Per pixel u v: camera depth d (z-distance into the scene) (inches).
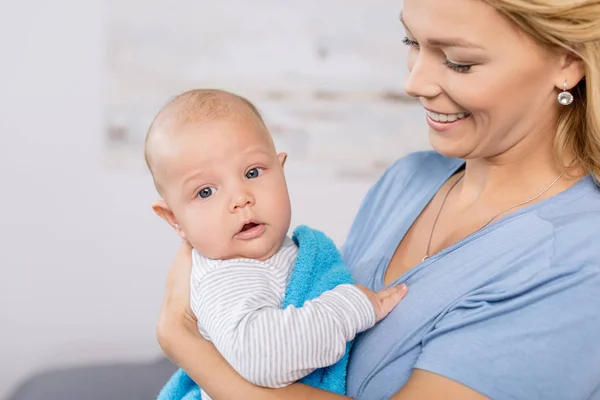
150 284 132.3
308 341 44.7
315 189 129.4
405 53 126.6
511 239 48.1
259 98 127.2
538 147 50.1
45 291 131.6
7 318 131.8
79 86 126.9
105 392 108.7
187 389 55.4
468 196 54.0
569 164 49.8
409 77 47.1
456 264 49.4
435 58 46.0
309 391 45.6
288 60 126.5
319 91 127.3
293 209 129.6
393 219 58.4
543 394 43.2
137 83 126.8
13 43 125.6
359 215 62.0
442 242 52.9
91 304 132.4
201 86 126.8
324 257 52.1
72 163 128.8
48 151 128.3
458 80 45.3
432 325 47.8
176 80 126.8
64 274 131.4
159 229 131.0
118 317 132.9
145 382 112.0
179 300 51.0
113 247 131.2
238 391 46.1
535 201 50.1
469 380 43.6
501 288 46.0
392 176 61.6
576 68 46.1
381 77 127.0
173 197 50.8
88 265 131.4
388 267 55.4
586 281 44.3
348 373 51.4
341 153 128.7
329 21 125.7
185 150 49.7
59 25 125.3
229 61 126.3
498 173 51.8
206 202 49.9
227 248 49.5
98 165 129.1
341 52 126.5
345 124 128.1
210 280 48.6
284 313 45.4
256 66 126.5
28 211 129.6
